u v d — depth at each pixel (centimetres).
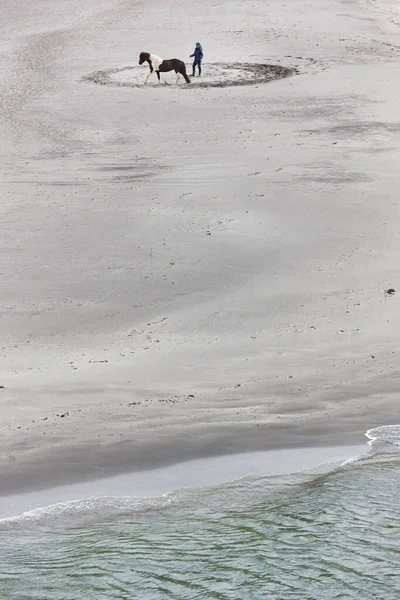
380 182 3212
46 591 777
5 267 2408
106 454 1200
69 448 1221
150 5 8094
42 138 4241
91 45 6725
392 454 1202
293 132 4147
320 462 1179
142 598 758
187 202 3030
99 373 1655
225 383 1590
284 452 1219
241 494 1060
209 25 7244
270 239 2647
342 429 1320
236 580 788
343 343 1856
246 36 6856
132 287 2259
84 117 4672
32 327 1984
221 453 1215
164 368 1692
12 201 3080
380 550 846
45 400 1470
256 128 4272
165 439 1264
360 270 2377
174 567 822
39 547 895
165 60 5444
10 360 1755
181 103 4922
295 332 1939
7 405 1436
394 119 4350
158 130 4338
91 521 980
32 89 5388
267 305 2123
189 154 3803
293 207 2947
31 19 7750
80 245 2595
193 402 1464
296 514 959
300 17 7525
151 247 2578
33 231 2731
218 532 918
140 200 3070
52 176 3491
